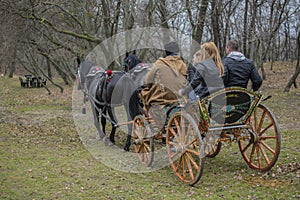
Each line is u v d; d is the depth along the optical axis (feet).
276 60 122.93
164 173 20.67
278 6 69.56
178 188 18.11
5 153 25.27
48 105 52.95
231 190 17.43
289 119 35.55
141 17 42.22
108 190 18.03
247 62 19.04
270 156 22.49
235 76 18.80
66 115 42.37
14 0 44.80
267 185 17.78
